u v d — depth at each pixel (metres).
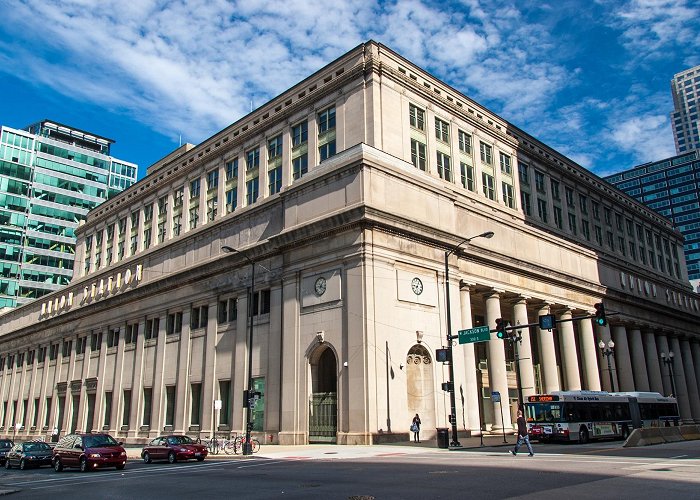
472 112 58.41
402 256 40.59
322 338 39.72
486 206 55.66
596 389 59.59
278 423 42.06
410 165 44.41
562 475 17.52
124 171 155.62
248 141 57.94
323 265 41.06
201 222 61.62
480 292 49.97
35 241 128.88
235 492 16.30
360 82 47.06
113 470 28.36
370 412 35.72
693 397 79.94
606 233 78.00
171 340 57.94
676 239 98.25
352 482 17.41
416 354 40.34
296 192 45.06
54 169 136.12
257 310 47.47
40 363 83.94
